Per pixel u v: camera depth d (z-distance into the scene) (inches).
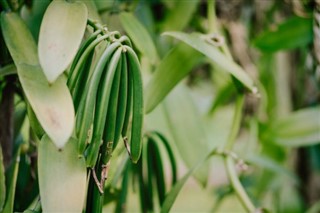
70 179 38.9
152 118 61.6
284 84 84.0
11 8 43.5
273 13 78.8
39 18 48.6
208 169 56.7
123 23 52.1
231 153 54.6
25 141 53.6
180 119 58.2
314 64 65.6
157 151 52.5
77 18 39.8
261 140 72.4
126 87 38.6
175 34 47.6
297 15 65.7
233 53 80.6
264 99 73.9
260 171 82.2
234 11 79.0
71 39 38.8
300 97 85.4
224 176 136.9
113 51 37.6
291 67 86.2
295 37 66.2
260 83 78.3
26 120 59.5
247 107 85.0
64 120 37.3
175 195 48.4
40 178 38.6
